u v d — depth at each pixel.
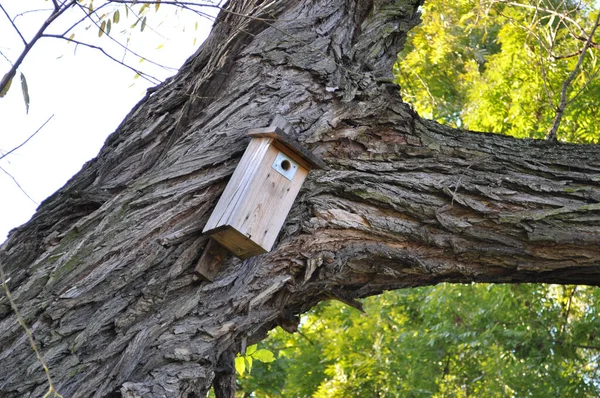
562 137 8.18
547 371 8.09
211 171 3.30
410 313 9.32
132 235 3.12
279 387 8.70
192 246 3.17
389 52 3.96
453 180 3.58
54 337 2.89
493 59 8.96
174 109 3.56
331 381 8.84
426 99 8.90
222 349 3.15
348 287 3.59
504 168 3.68
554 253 3.60
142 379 2.95
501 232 3.57
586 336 8.18
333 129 3.50
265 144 3.23
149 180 3.26
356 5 3.96
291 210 3.39
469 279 3.70
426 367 8.61
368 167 3.54
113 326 2.97
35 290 2.98
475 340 8.22
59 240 3.15
